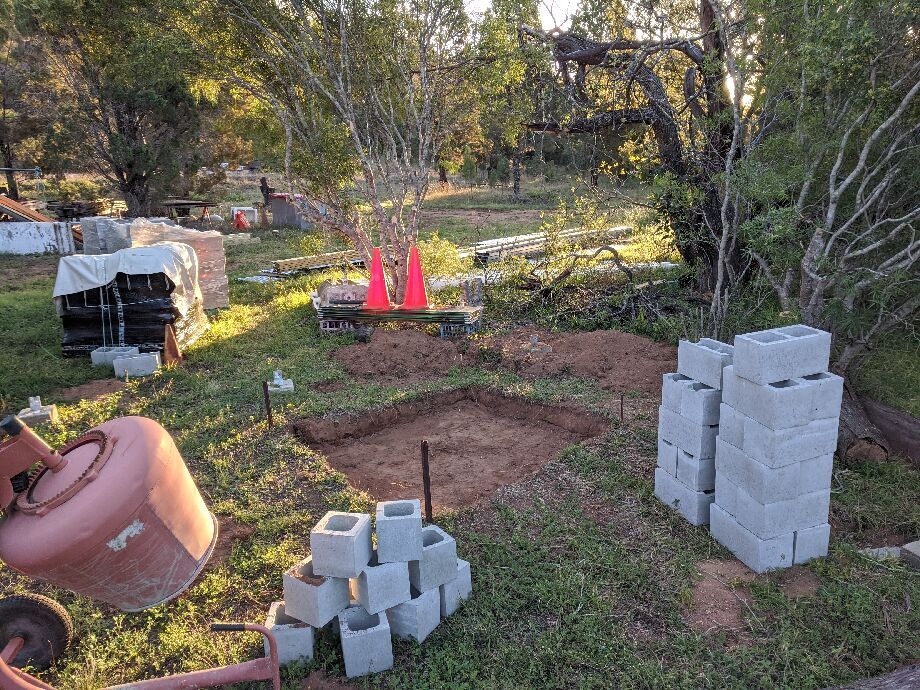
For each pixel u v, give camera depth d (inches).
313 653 196.9
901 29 296.8
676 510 268.2
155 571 165.8
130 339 504.7
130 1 536.7
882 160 300.4
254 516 272.2
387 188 593.6
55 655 199.3
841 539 251.1
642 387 398.6
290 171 552.1
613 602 216.4
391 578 196.5
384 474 325.1
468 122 620.7
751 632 203.2
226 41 557.6
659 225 509.0
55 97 1270.9
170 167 1219.2
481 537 251.6
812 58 302.0
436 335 531.2
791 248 355.6
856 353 334.3
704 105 459.8
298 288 731.4
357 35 556.4
